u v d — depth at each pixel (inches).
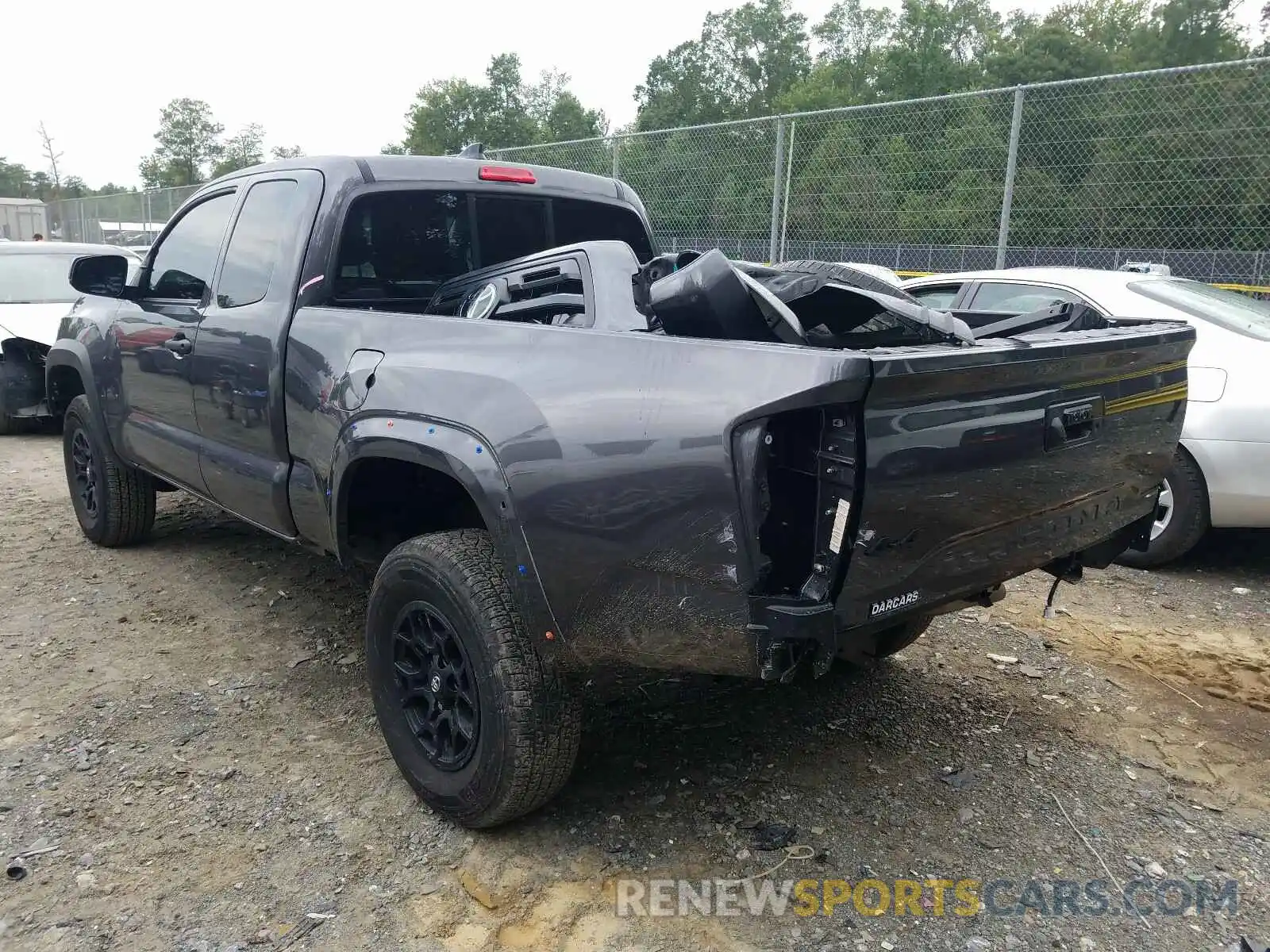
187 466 161.9
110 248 398.0
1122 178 323.0
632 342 90.4
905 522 84.5
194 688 141.6
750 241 399.5
